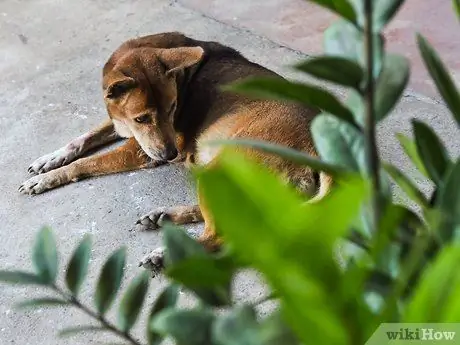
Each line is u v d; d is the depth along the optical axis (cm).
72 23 399
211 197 53
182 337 81
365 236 94
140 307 108
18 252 268
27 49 381
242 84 78
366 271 64
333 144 104
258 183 52
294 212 52
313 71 83
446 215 85
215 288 96
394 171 100
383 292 85
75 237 271
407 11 373
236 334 71
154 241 265
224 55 295
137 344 110
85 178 298
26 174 305
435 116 306
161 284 248
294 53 357
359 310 60
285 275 55
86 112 334
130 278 251
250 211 52
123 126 289
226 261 74
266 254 54
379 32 89
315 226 52
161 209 270
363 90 87
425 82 325
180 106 287
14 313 244
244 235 53
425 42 93
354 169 101
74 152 308
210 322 82
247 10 393
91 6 412
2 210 288
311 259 54
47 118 333
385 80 92
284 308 57
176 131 291
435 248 88
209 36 376
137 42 294
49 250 109
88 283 251
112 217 278
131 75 270
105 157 295
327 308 57
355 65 84
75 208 284
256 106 272
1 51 381
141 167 299
